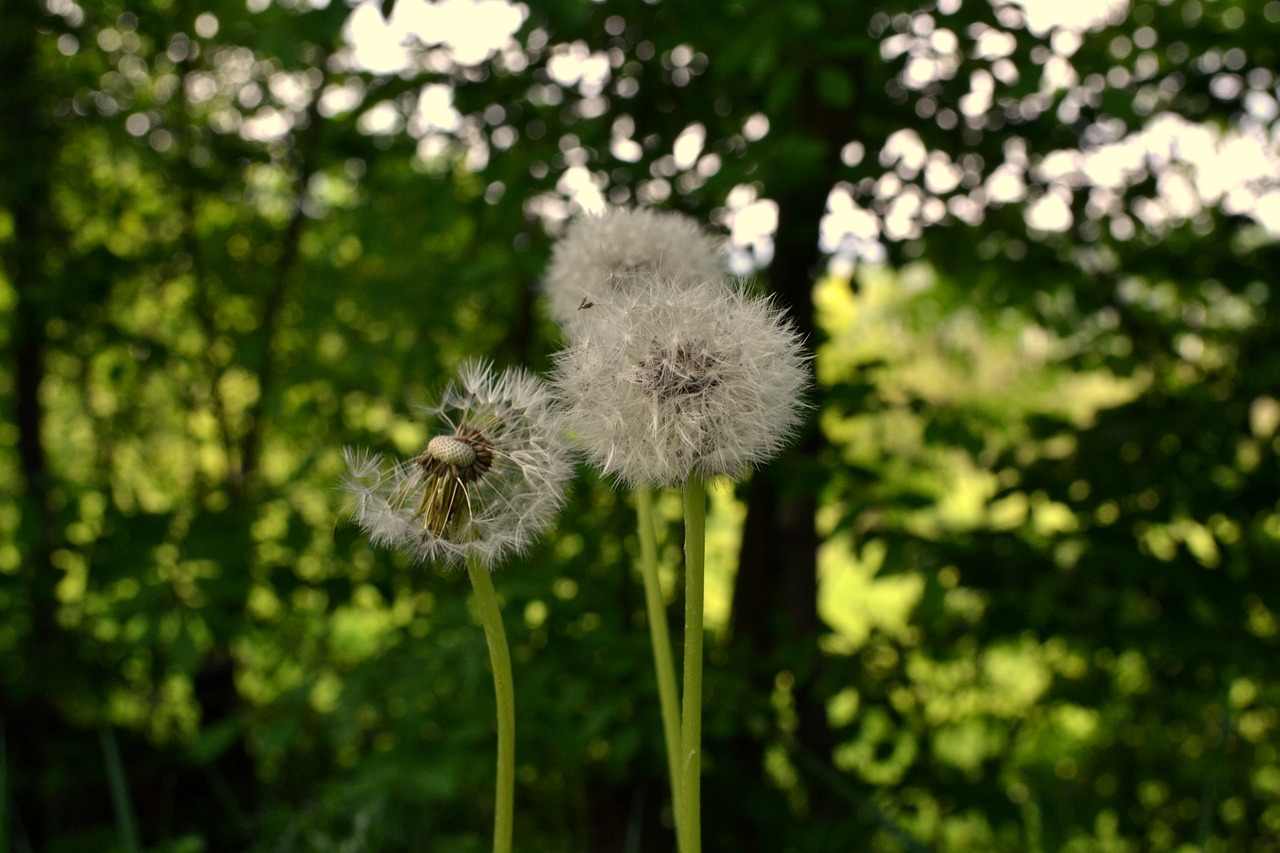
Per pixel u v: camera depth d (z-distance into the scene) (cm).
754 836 74
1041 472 75
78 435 125
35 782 96
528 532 33
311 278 100
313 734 73
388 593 73
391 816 65
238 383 113
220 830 100
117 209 104
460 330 81
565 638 67
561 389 33
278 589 71
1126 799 81
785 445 33
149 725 103
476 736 59
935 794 74
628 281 40
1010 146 77
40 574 76
